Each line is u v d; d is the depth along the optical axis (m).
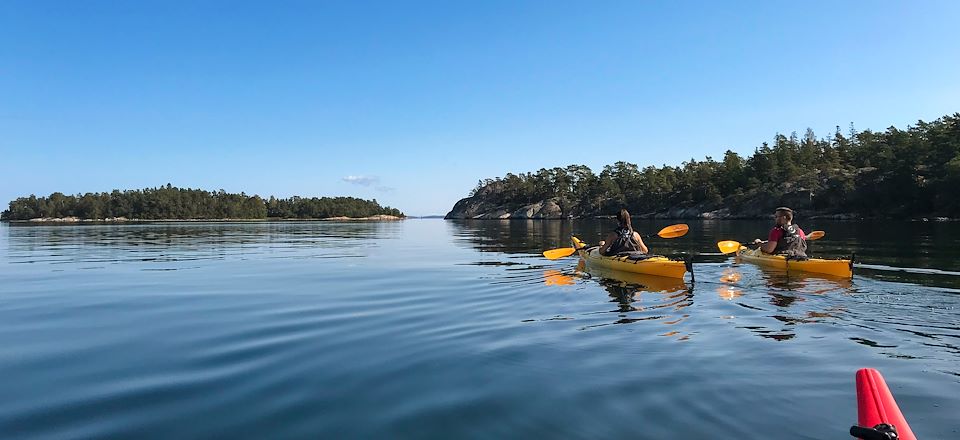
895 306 6.21
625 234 10.50
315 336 5.23
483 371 4.04
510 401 3.43
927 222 47.03
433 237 27.89
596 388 3.62
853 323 5.37
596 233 30.25
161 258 14.53
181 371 4.16
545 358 4.34
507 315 6.07
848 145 91.25
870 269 9.52
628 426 3.03
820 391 3.50
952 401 3.30
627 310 6.24
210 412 3.32
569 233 30.62
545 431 2.99
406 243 22.03
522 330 5.31
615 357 4.32
